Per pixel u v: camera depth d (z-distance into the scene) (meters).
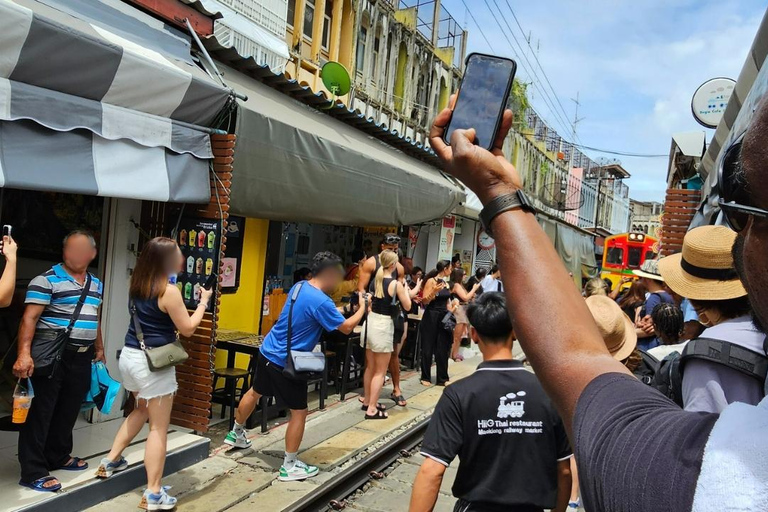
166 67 4.36
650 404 0.69
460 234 16.23
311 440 5.85
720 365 1.99
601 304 3.12
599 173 43.16
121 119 4.16
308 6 12.27
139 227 5.25
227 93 4.95
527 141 25.23
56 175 3.71
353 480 5.01
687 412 0.65
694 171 10.28
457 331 11.12
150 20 5.12
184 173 4.73
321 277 4.93
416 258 13.22
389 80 15.48
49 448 4.04
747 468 0.51
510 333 2.63
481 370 2.61
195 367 5.11
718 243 2.40
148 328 3.97
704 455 0.55
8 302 3.52
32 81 3.61
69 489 3.81
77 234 3.93
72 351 3.91
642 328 4.84
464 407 2.48
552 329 0.87
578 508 4.22
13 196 5.79
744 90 5.18
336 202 6.80
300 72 11.85
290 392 4.79
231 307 7.11
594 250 27.73
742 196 0.62
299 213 6.39
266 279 7.80
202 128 4.89
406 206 8.44
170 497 4.03
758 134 0.61
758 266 0.60
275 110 6.06
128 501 4.07
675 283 2.62
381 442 6.04
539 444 2.45
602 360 0.82
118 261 5.11
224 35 8.54
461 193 10.44
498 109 1.18
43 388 3.77
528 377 2.55
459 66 19.97
